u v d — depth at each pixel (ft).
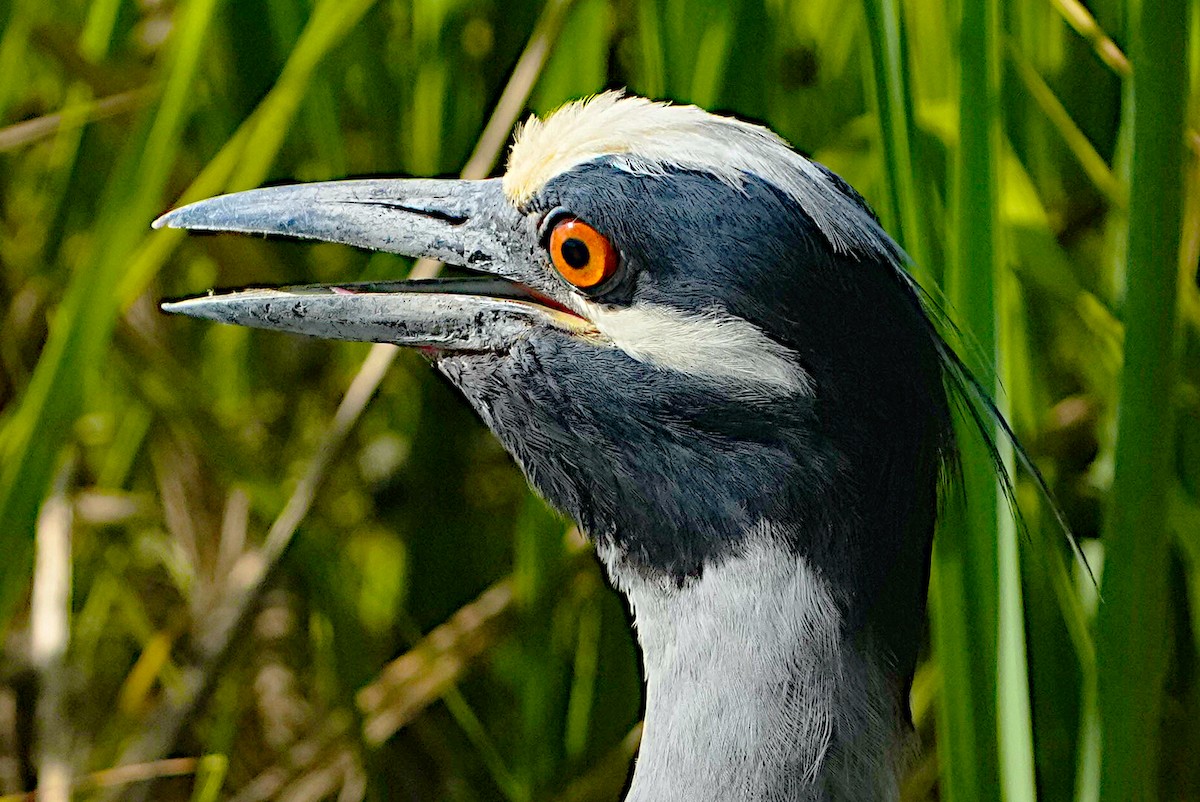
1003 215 7.09
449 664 7.41
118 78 7.38
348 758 7.40
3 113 7.37
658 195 6.95
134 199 7.10
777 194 6.94
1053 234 7.25
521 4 7.42
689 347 6.96
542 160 7.00
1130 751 6.95
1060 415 7.34
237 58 7.42
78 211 7.46
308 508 7.30
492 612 7.41
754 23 7.29
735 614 6.98
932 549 7.03
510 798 7.43
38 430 7.09
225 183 7.25
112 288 7.10
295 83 7.18
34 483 7.10
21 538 7.10
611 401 6.99
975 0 6.97
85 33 7.42
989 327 7.00
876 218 7.00
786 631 6.96
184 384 7.38
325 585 7.37
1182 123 6.89
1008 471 7.02
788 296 6.93
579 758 7.42
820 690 6.96
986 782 7.02
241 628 7.34
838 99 7.40
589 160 6.98
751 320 6.94
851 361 6.94
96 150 7.44
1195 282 7.25
